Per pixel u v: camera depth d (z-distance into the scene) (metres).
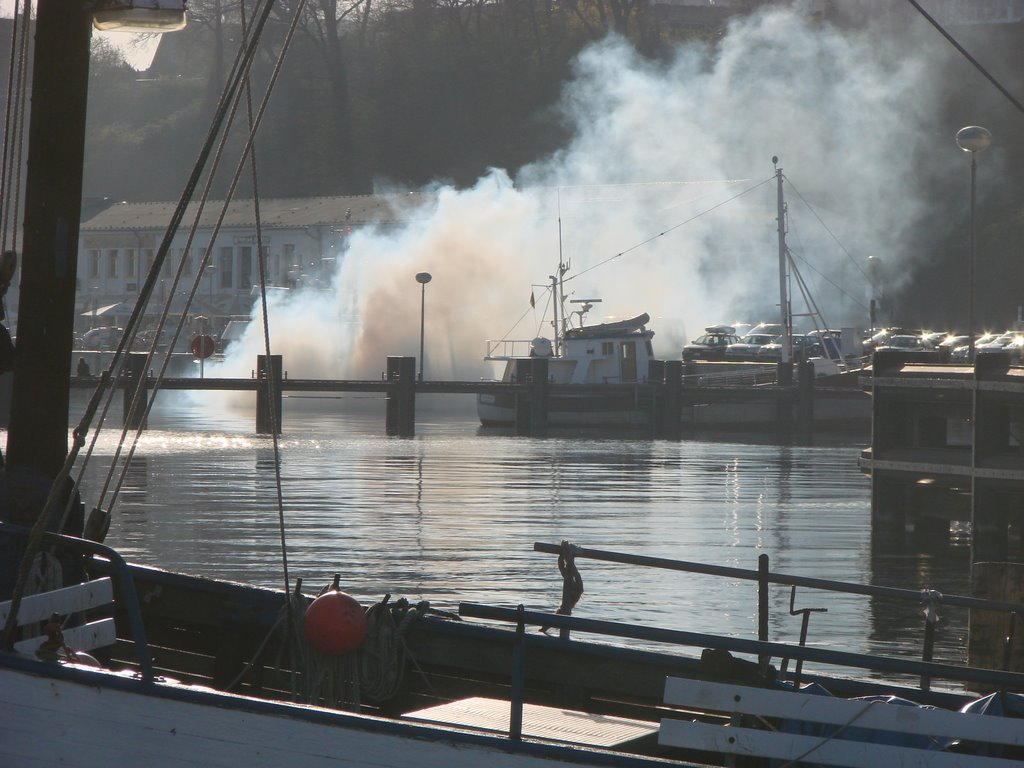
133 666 29.11
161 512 83.88
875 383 74.19
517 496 96.69
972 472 66.62
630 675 28.14
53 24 24.33
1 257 24.66
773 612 54.44
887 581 62.22
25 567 20.02
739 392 180.00
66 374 24.81
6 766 19.59
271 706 20.00
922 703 28.03
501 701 26.02
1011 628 36.72
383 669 26.31
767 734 20.81
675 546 72.50
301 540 72.12
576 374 191.12
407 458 131.62
